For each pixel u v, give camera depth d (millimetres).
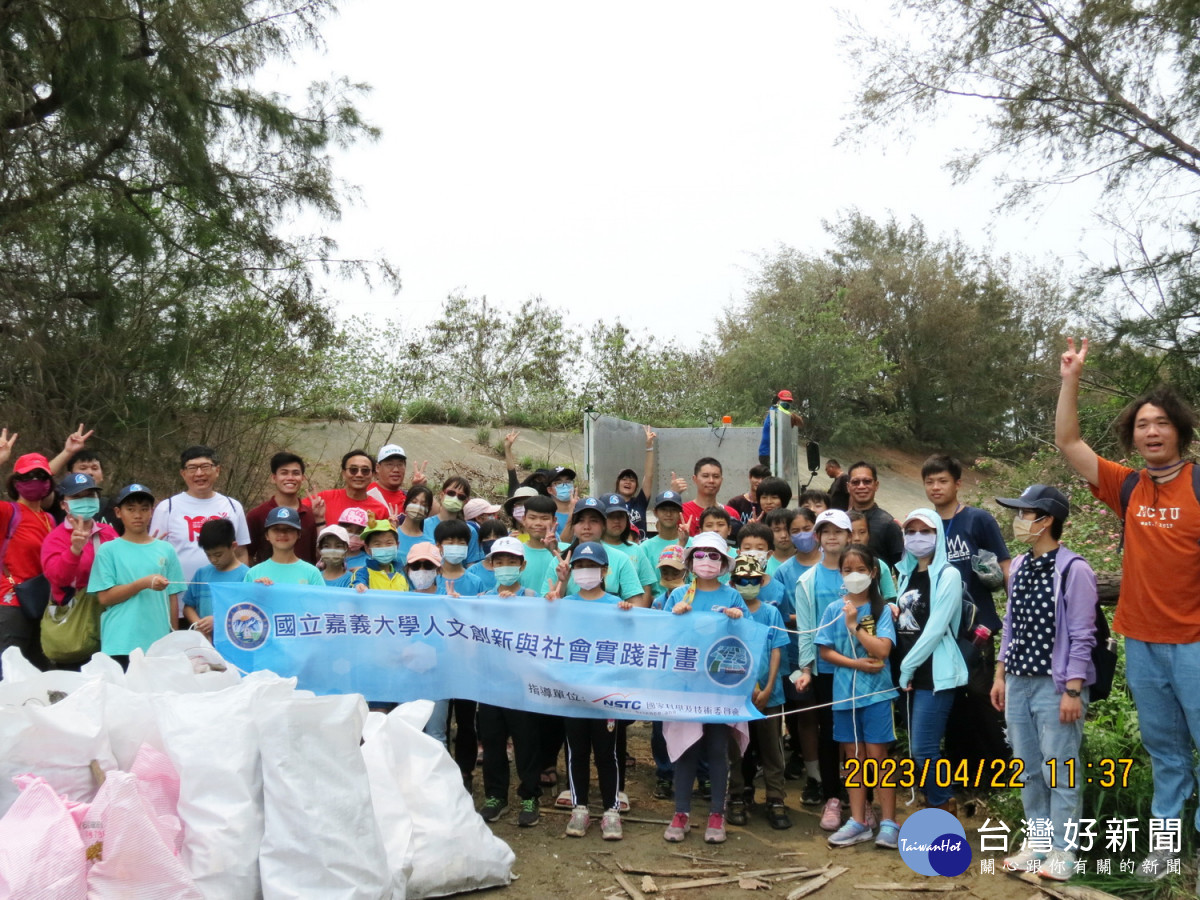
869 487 6941
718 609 5781
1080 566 4945
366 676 5922
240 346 13695
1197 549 4590
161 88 12758
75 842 3811
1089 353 12539
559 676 5727
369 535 6270
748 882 4988
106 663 4734
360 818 4273
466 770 6199
